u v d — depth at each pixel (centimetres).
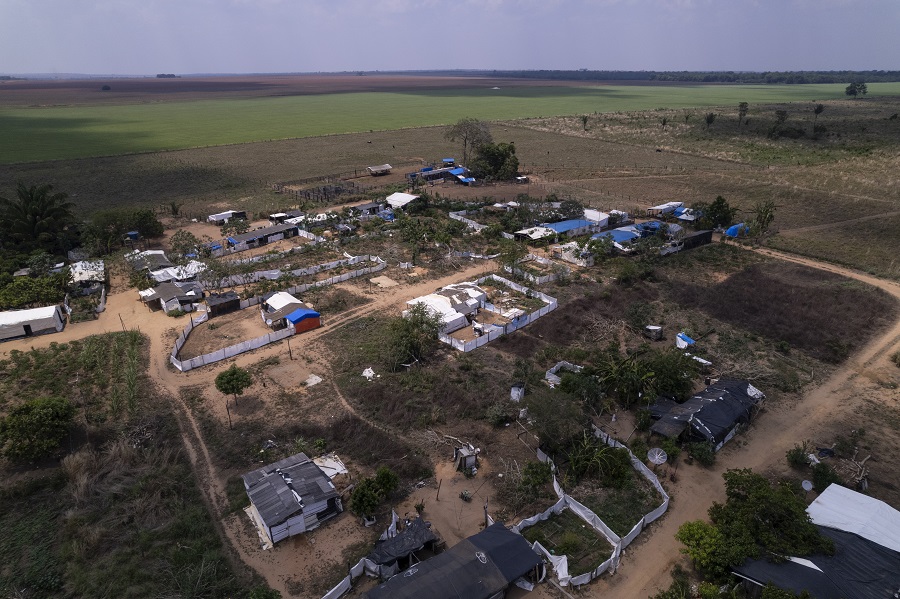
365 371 5888
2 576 3512
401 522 3922
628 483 4316
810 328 6744
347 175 15450
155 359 6169
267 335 6500
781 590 3062
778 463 4572
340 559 3662
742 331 6750
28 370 5903
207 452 4691
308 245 9612
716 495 4228
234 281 8138
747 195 12681
